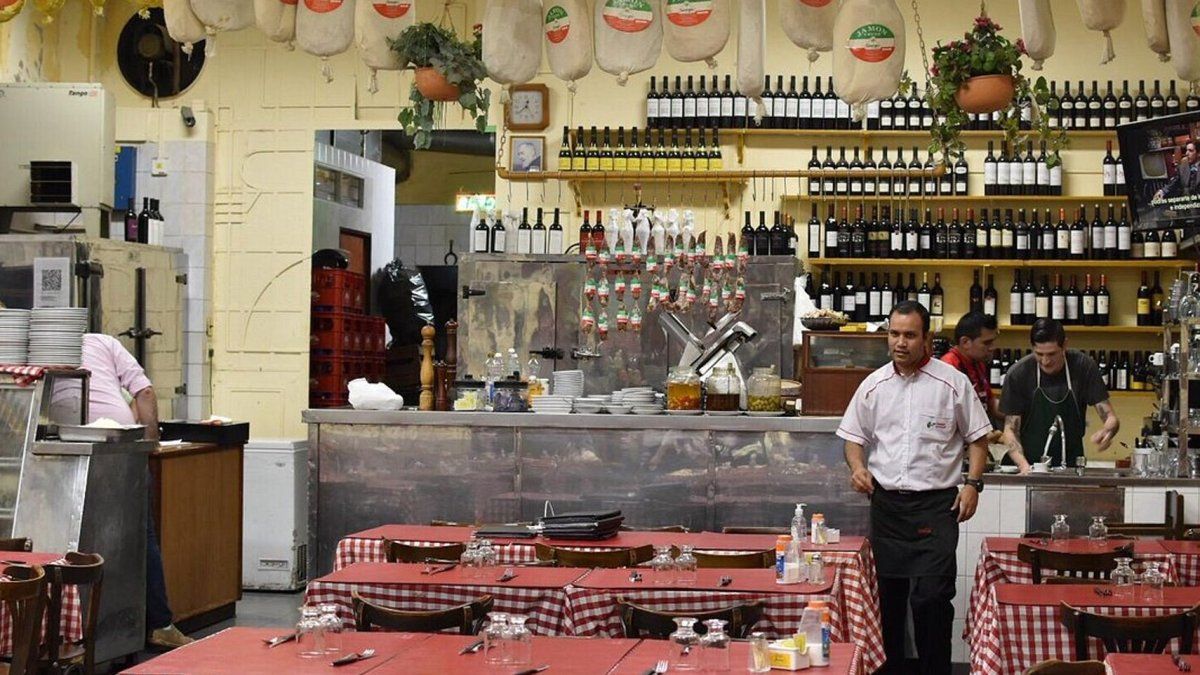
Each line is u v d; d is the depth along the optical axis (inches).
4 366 271.6
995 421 368.2
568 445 327.3
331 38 252.8
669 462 323.6
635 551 235.6
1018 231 417.1
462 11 457.1
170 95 468.1
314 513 335.0
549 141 445.4
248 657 158.1
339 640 161.0
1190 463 298.4
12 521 263.6
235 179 464.8
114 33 470.3
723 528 311.1
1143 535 281.9
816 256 422.9
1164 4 243.0
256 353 463.2
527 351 407.2
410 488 332.2
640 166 431.8
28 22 447.2
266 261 462.6
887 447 264.8
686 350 360.2
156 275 401.4
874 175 422.3
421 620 186.1
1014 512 295.3
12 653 190.1
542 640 168.7
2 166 406.6
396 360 507.5
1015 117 324.8
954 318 427.8
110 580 270.8
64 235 380.5
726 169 436.8
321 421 335.0
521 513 327.9
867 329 339.3
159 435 328.8
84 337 293.1
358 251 501.0
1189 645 187.9
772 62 437.4
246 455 400.2
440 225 526.3
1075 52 428.5
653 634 191.2
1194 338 301.7
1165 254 411.2
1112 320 424.2
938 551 260.1
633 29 244.8
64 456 264.8
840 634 211.5
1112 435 314.8
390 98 462.3
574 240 445.1
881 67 238.5
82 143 405.7
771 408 327.9
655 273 366.3
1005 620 200.7
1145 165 320.5
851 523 318.0
